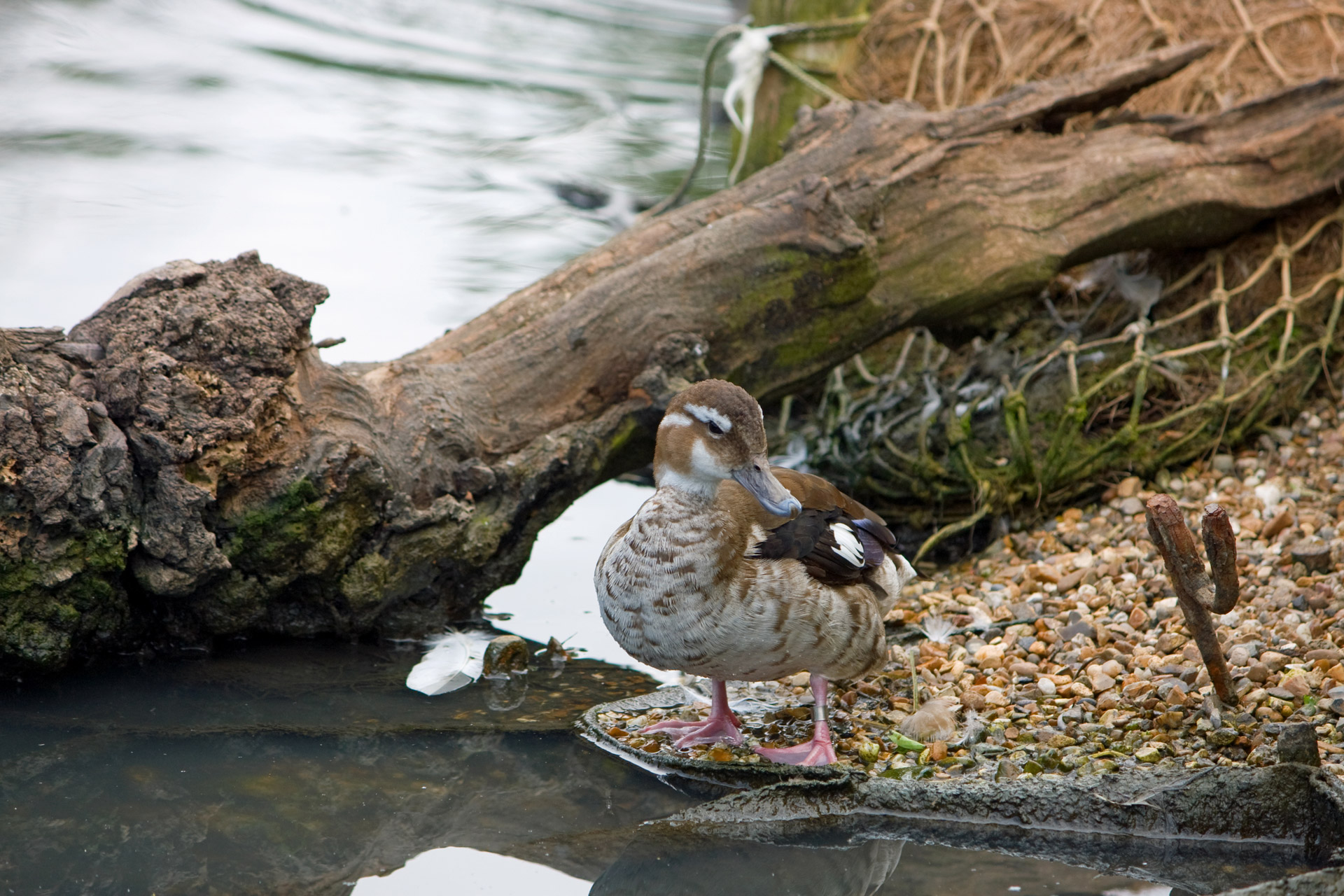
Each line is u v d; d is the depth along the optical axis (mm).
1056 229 12250
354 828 7156
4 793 7426
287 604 10055
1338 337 12719
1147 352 12352
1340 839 6602
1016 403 11594
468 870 6746
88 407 8891
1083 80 12609
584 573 11375
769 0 16234
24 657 8906
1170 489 11688
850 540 8203
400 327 14383
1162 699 8336
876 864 6863
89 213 16938
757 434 7891
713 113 23672
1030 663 9102
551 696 9195
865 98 16297
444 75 25422
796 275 11078
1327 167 12875
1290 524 10359
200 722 8570
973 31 16281
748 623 7719
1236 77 14914
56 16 25953
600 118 23469
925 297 11781
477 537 10070
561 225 18266
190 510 9000
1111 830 7164
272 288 9703
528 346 10609
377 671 9602
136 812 7246
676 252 10977
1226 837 7016
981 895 6477
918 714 8352
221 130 21188
